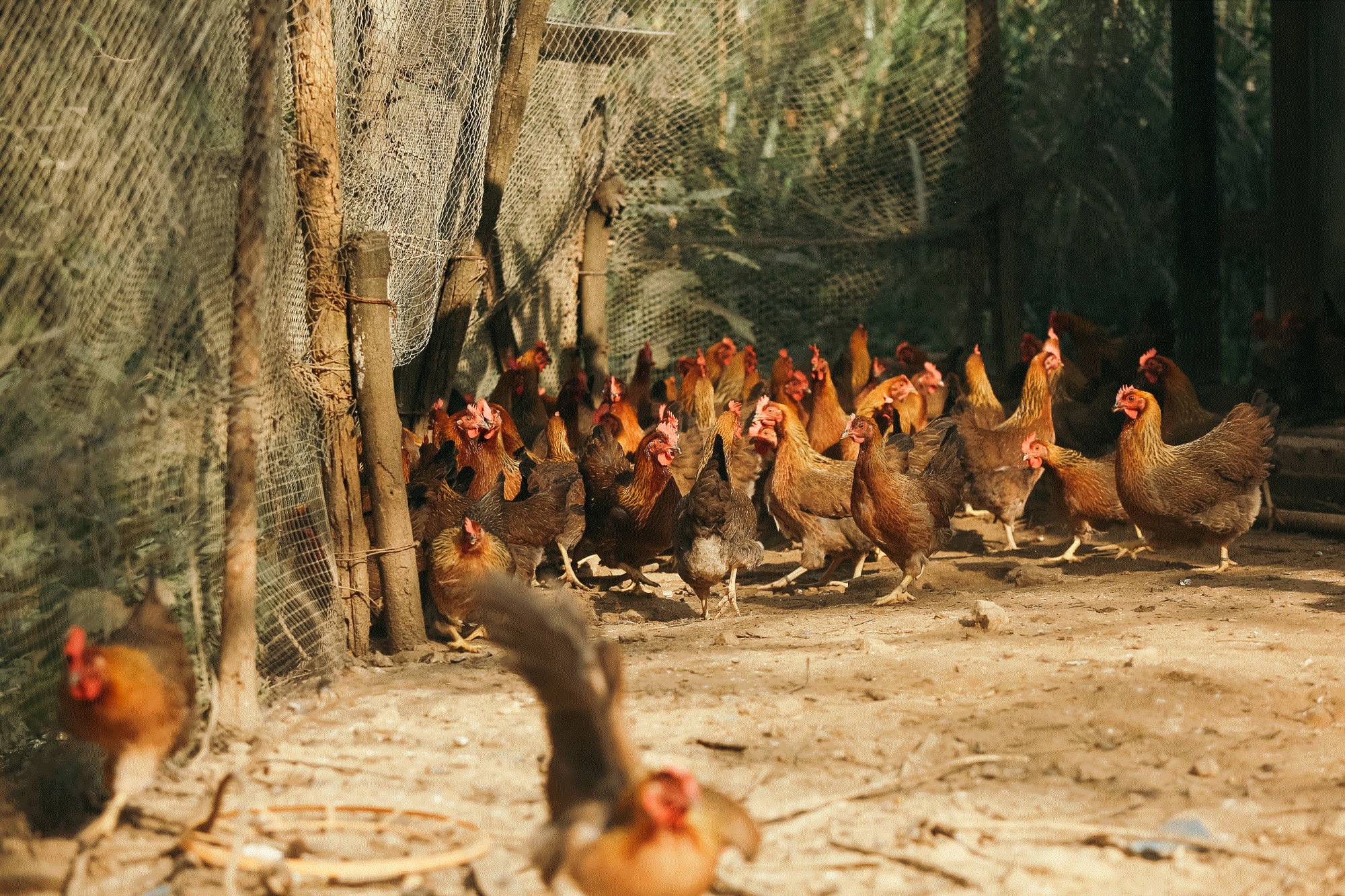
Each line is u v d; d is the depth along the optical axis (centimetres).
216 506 562
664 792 277
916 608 751
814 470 834
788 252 1589
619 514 806
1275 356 1221
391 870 359
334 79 620
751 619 733
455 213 807
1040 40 1389
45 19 465
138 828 407
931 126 1395
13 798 423
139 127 479
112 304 495
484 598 293
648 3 1155
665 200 1353
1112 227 1587
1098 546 962
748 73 1304
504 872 360
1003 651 611
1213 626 659
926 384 1163
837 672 579
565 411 1082
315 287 625
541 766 457
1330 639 625
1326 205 1406
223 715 499
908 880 359
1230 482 812
